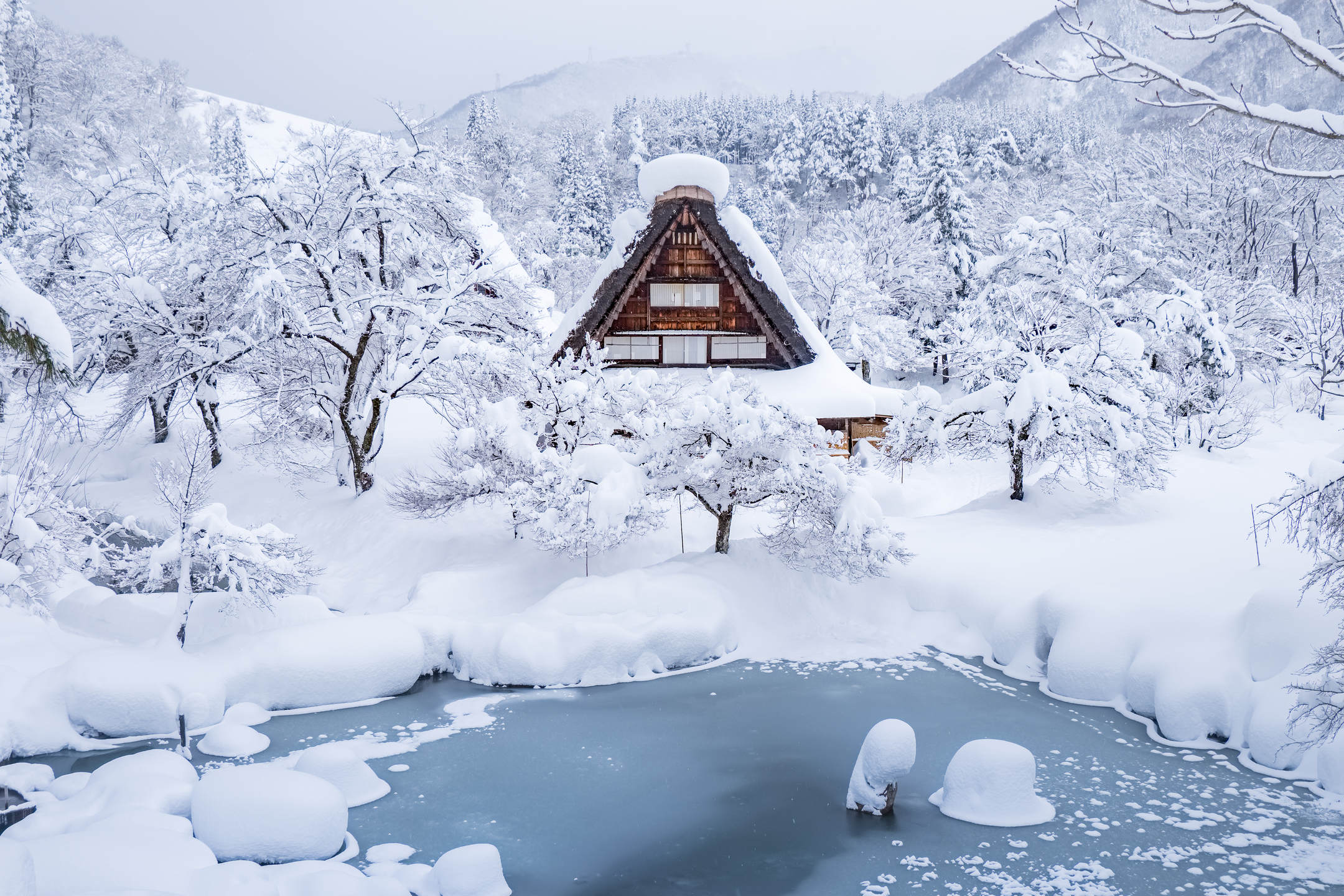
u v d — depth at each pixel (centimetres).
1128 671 1295
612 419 1969
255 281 2066
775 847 947
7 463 1572
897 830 977
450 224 2528
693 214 2709
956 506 2423
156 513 2416
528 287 2531
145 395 2462
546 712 1330
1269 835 927
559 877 895
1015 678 1418
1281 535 1644
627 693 1400
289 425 2444
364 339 2280
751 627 1598
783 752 1177
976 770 1009
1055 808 1001
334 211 2391
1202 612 1290
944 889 856
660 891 866
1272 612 1193
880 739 1012
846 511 1586
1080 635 1349
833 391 2642
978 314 4016
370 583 1911
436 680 1489
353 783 1060
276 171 2370
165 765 1045
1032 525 1870
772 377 2739
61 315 2525
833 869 900
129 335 2669
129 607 1553
